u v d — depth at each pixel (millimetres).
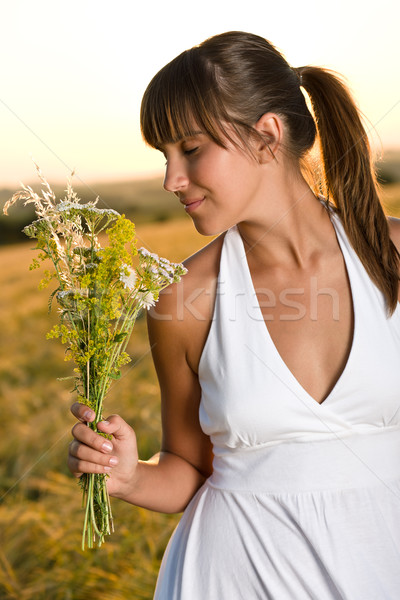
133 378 5824
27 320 9289
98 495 1726
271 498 1712
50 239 1699
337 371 1745
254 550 1694
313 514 1671
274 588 1661
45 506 4176
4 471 4793
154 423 5012
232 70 1662
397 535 1667
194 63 1653
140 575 3520
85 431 1700
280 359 1737
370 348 1691
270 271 1824
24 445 5086
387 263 1742
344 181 1780
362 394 1682
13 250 16375
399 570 1634
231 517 1744
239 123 1663
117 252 1659
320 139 1836
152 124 1683
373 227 1762
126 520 3902
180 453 2002
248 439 1739
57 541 3773
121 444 1771
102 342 1700
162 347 1896
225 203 1698
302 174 1844
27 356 7840
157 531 3814
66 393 5961
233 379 1747
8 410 5895
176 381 1932
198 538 1787
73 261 1710
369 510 1670
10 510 4148
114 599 3359
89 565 3586
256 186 1729
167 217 15164
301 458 1700
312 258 1803
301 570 1656
